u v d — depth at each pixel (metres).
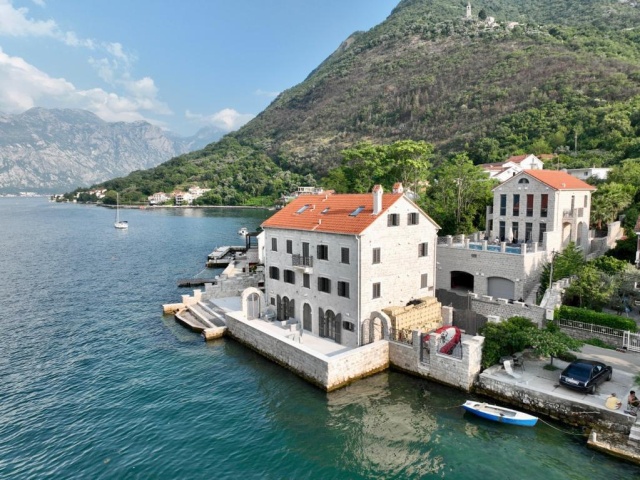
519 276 41.72
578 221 51.00
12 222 180.12
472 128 153.62
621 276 36.81
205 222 166.38
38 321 47.41
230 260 79.44
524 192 49.81
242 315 41.88
